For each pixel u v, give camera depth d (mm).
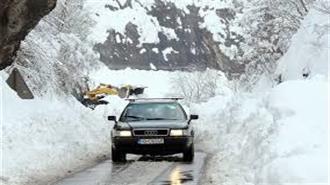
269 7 74000
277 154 21141
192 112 73500
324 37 53031
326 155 18766
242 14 79938
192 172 30500
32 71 52875
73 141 42281
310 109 23516
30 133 37625
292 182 18078
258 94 57719
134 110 38906
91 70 75500
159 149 35531
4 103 39625
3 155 31172
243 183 23297
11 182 26312
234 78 105625
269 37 74000
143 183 26500
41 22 58156
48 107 47188
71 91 65875
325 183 17234
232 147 37938
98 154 41219
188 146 35906
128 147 35625
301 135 21391
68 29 69312
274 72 69438
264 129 27781
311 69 50125
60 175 29641
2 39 41281
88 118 55219
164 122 36781
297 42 58875
